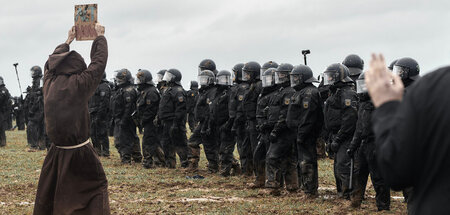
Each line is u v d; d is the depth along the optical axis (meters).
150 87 17.39
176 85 16.92
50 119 6.36
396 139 2.62
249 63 13.56
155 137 17.41
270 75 12.06
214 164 16.09
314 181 10.96
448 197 2.61
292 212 9.88
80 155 6.39
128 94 17.84
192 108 25.02
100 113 20.17
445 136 2.59
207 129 15.88
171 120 16.91
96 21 6.74
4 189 13.02
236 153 21.86
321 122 10.79
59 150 6.44
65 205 6.34
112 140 28.19
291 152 11.55
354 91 10.12
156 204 10.91
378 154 2.70
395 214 9.53
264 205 10.59
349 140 10.05
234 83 15.88
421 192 2.71
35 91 23.28
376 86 2.80
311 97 10.50
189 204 10.84
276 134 11.30
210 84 16.00
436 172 2.64
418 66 9.41
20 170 16.86
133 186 13.59
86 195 6.42
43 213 6.55
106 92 20.20
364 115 9.47
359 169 9.80
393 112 2.73
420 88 2.68
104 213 6.47
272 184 11.52
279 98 11.36
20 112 36.09
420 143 2.64
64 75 6.47
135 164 18.31
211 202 11.03
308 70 10.79
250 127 13.57
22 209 10.38
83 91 6.44
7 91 24.94
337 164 10.22
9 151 22.75
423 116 2.63
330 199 10.94
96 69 6.55
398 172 2.64
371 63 2.85
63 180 6.35
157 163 17.66
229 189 12.90
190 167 16.16
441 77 2.67
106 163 18.56
